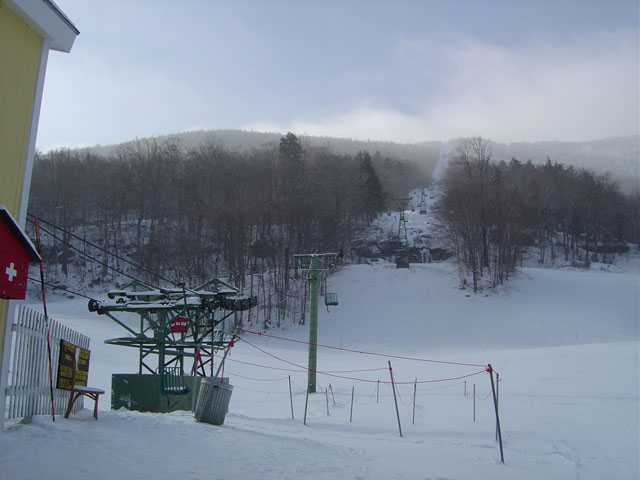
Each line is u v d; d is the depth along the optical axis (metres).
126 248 77.19
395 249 89.94
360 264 78.44
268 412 21.34
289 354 43.53
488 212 72.75
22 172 8.44
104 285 67.00
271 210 74.75
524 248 98.44
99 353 31.73
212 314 18.30
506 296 61.47
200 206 77.62
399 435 15.14
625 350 36.62
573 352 37.34
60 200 81.12
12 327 8.11
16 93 8.23
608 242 109.06
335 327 56.50
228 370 33.25
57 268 69.56
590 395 22.55
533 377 28.73
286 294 61.25
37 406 8.88
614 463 11.45
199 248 67.56
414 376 31.69
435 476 8.70
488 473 9.76
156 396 16.62
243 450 8.87
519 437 14.56
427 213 112.38
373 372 33.78
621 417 17.44
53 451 6.88
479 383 27.70
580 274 68.81
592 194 107.94
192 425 10.69
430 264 74.56
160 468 6.91
